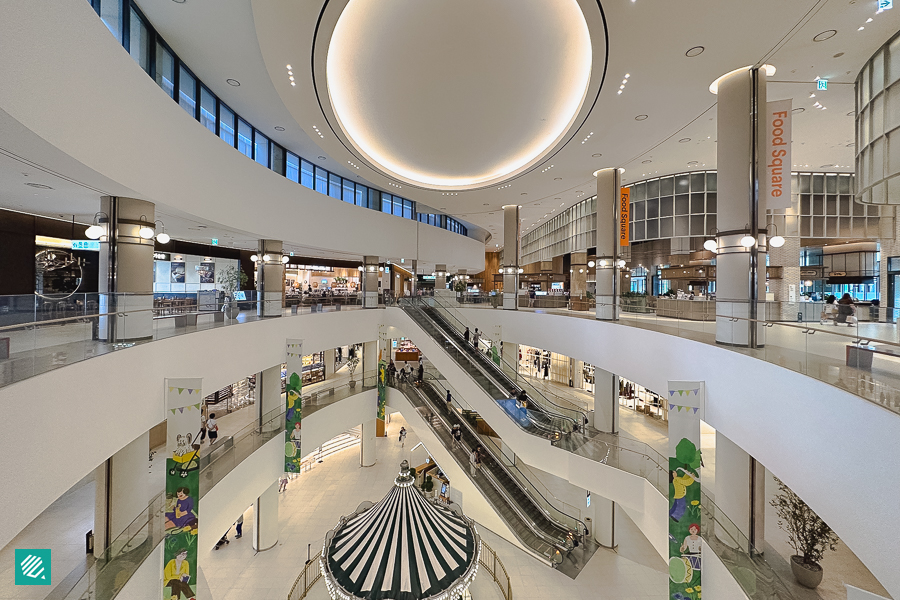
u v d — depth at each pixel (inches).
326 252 803.4
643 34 341.4
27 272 501.4
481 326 912.9
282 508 732.0
